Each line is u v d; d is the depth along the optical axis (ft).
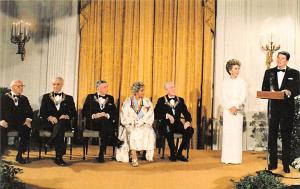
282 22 25.96
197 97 26.11
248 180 16.75
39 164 19.99
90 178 18.02
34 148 23.99
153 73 26.16
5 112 20.84
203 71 26.04
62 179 17.80
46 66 26.27
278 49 24.75
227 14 26.09
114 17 26.35
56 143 20.07
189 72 26.09
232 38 26.04
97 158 21.48
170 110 22.13
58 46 26.37
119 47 26.30
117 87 26.23
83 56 26.43
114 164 20.44
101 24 26.35
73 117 22.02
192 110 25.99
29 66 26.17
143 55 26.18
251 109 25.89
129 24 26.23
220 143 25.82
